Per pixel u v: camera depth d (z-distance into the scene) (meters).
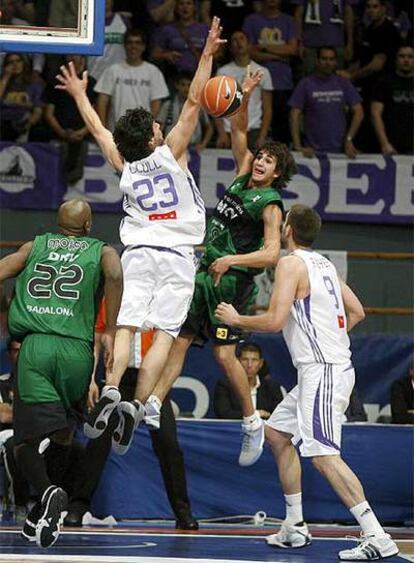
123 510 20.58
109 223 27.41
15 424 14.11
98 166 27.30
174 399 23.92
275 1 29.16
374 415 24.52
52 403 13.97
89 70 28.09
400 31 30.30
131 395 18.81
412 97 28.48
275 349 24.12
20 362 14.05
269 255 16.02
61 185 27.27
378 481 21.00
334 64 28.05
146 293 15.37
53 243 14.50
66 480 19.84
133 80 27.53
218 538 17.39
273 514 20.94
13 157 27.17
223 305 15.22
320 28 29.59
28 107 27.77
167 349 15.37
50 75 27.80
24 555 14.24
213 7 29.66
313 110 28.16
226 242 16.66
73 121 27.67
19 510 20.12
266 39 29.06
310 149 27.77
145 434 20.72
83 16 17.33
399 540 18.11
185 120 15.41
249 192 16.56
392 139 28.52
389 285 27.72
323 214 27.69
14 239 27.22
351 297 16.06
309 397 15.34
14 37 17.22
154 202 15.43
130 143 15.29
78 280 14.18
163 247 15.38
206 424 20.98
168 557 14.42
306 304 15.47
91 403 15.83
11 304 14.34
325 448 15.20
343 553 14.87
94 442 18.83
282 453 16.36
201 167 27.28
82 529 18.47
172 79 28.50
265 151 16.59
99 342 17.84
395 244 28.14
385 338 24.73
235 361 16.78
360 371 24.61
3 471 20.50
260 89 28.02
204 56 15.52
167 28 28.73
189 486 20.89
